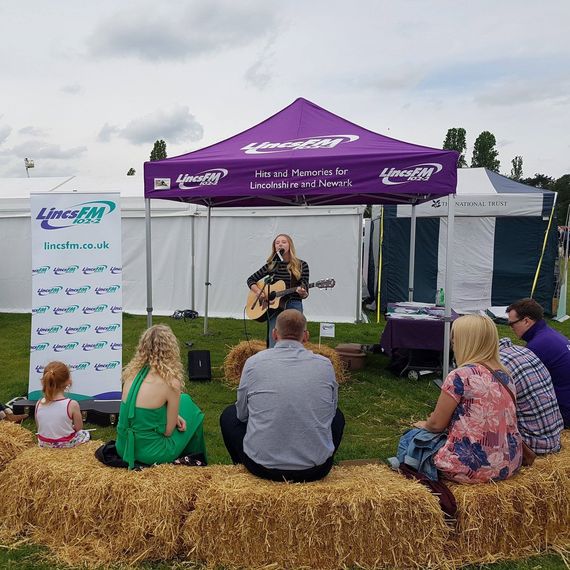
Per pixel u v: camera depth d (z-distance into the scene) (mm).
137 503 2600
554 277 10750
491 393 2725
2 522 2922
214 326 9086
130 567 2555
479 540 2615
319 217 9617
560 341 3518
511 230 10195
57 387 3395
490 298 10367
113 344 4875
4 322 9406
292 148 5340
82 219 4824
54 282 4824
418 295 10344
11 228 10430
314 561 2516
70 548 2684
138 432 2918
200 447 3375
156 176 5203
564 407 3449
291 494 2533
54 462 2934
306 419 2670
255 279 5922
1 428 3365
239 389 2854
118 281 4871
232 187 5031
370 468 2988
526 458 2893
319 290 9766
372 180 4785
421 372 6105
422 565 2551
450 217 4965
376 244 11445
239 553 2545
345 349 6637
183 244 10047
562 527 2803
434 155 4703
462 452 2725
